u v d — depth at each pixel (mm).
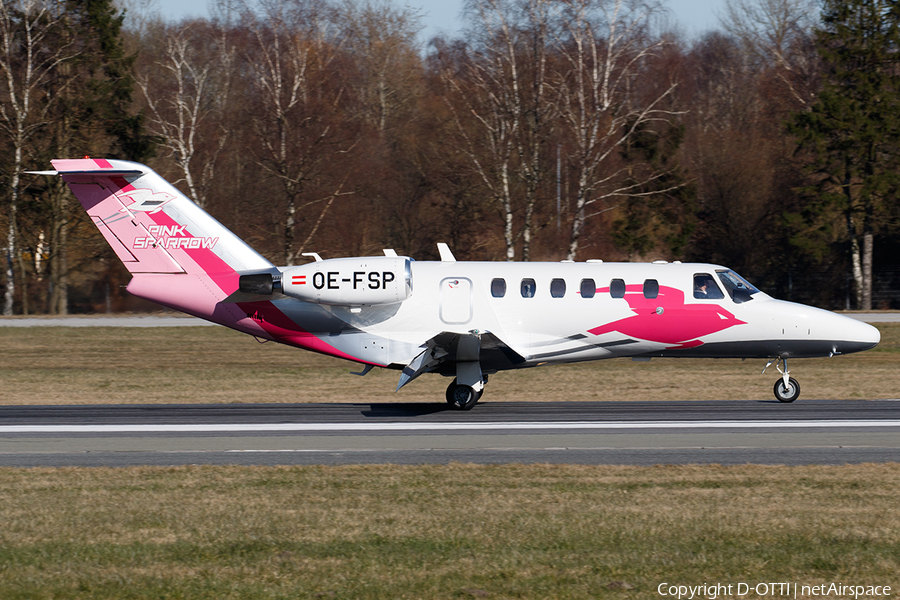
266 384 80562
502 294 64375
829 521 33750
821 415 60625
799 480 40531
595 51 126938
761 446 49438
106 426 56156
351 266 62938
